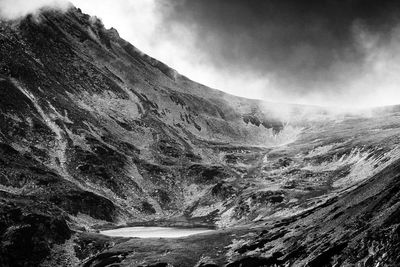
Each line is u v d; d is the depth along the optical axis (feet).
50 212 460.96
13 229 395.55
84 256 410.93
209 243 403.34
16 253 379.14
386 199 282.15
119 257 390.42
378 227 257.96
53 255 398.01
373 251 247.70
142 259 379.96
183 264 364.17
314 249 290.35
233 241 395.14
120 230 555.28
